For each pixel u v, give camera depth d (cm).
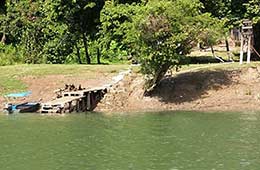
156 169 2150
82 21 5303
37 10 5634
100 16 4800
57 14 5228
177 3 3769
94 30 5341
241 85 3981
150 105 3856
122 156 2373
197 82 4031
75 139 2742
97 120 3344
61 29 5297
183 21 3753
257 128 2967
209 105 3816
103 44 5000
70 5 5162
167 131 2920
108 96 3906
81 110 3803
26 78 4341
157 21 3703
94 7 5200
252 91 3919
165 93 3944
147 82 3906
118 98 3900
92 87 4100
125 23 3888
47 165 2238
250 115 3453
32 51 5494
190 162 2256
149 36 3719
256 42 5369
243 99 3862
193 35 3794
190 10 3794
